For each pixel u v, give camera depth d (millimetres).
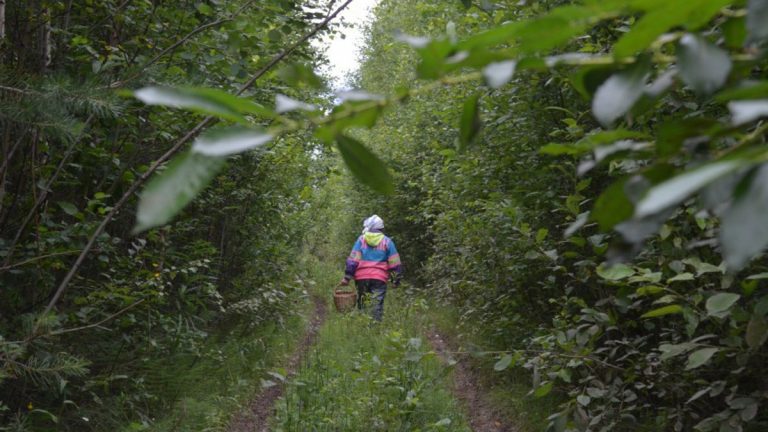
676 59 668
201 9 4238
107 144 4312
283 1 4059
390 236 16453
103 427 4426
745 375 3062
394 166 15336
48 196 4391
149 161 5094
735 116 488
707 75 623
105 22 4734
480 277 6566
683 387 3490
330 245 21703
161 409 5164
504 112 5566
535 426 4961
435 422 5105
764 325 2199
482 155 6262
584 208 4781
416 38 635
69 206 3723
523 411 5289
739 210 433
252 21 4227
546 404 5180
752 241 418
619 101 640
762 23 567
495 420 5527
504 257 5609
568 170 4828
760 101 490
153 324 5152
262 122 4418
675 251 2877
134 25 4645
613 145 813
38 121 2631
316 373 6586
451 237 8117
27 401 4121
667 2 557
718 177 434
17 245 3639
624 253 618
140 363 5016
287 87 5336
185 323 6004
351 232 20859
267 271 9016
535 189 5281
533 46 611
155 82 3004
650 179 692
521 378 6035
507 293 5902
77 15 4766
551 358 3639
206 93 641
